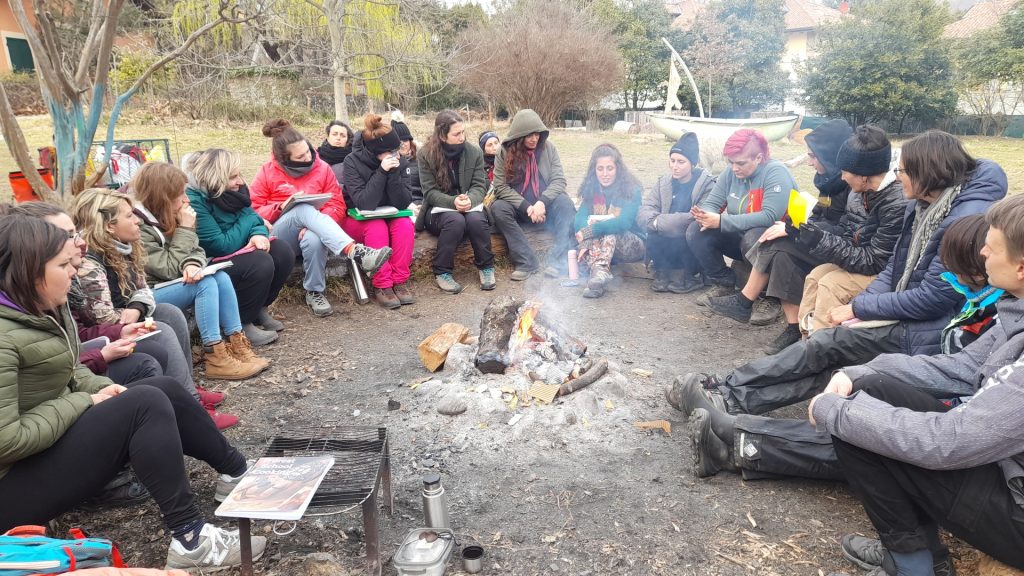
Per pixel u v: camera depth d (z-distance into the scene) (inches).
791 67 1363.2
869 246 146.1
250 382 157.2
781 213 183.8
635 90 1213.7
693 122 589.0
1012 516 72.7
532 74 909.8
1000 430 69.3
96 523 103.9
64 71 174.1
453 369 154.2
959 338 97.5
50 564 67.9
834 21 1187.3
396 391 148.9
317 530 101.0
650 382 150.5
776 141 684.1
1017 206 70.8
